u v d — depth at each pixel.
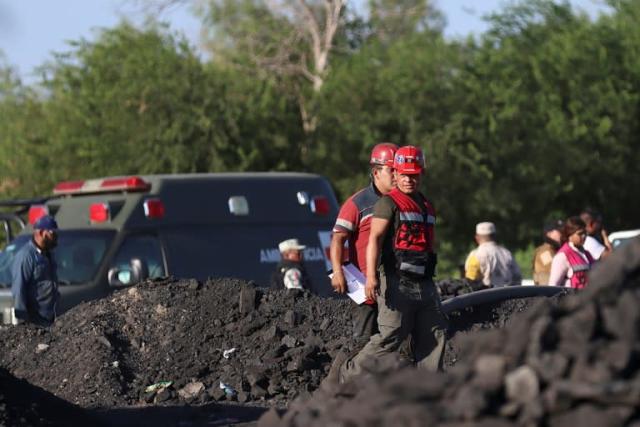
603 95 77.12
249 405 19.47
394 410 9.16
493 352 9.62
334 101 78.31
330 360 20.81
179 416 18.25
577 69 78.12
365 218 17.80
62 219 30.36
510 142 75.88
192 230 28.77
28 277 25.05
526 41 80.75
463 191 75.88
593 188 79.25
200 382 20.97
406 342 17.34
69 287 27.83
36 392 17.28
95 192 30.03
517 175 76.06
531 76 79.00
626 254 9.87
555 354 9.11
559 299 22.97
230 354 21.48
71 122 74.50
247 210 29.44
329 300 22.81
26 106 78.81
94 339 22.03
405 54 79.38
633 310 9.27
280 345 21.20
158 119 73.25
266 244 29.23
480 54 79.00
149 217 28.62
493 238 29.17
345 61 84.69
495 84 77.38
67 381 21.20
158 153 72.25
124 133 72.50
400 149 17.41
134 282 27.17
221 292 22.98
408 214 17.17
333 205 30.64
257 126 74.94
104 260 28.06
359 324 17.83
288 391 20.31
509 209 76.88
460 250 78.12
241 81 77.25
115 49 75.81
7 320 28.00
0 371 17.17
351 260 17.91
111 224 28.67
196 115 72.50
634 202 79.94
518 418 8.90
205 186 29.28
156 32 76.75
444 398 9.38
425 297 17.30
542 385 9.02
